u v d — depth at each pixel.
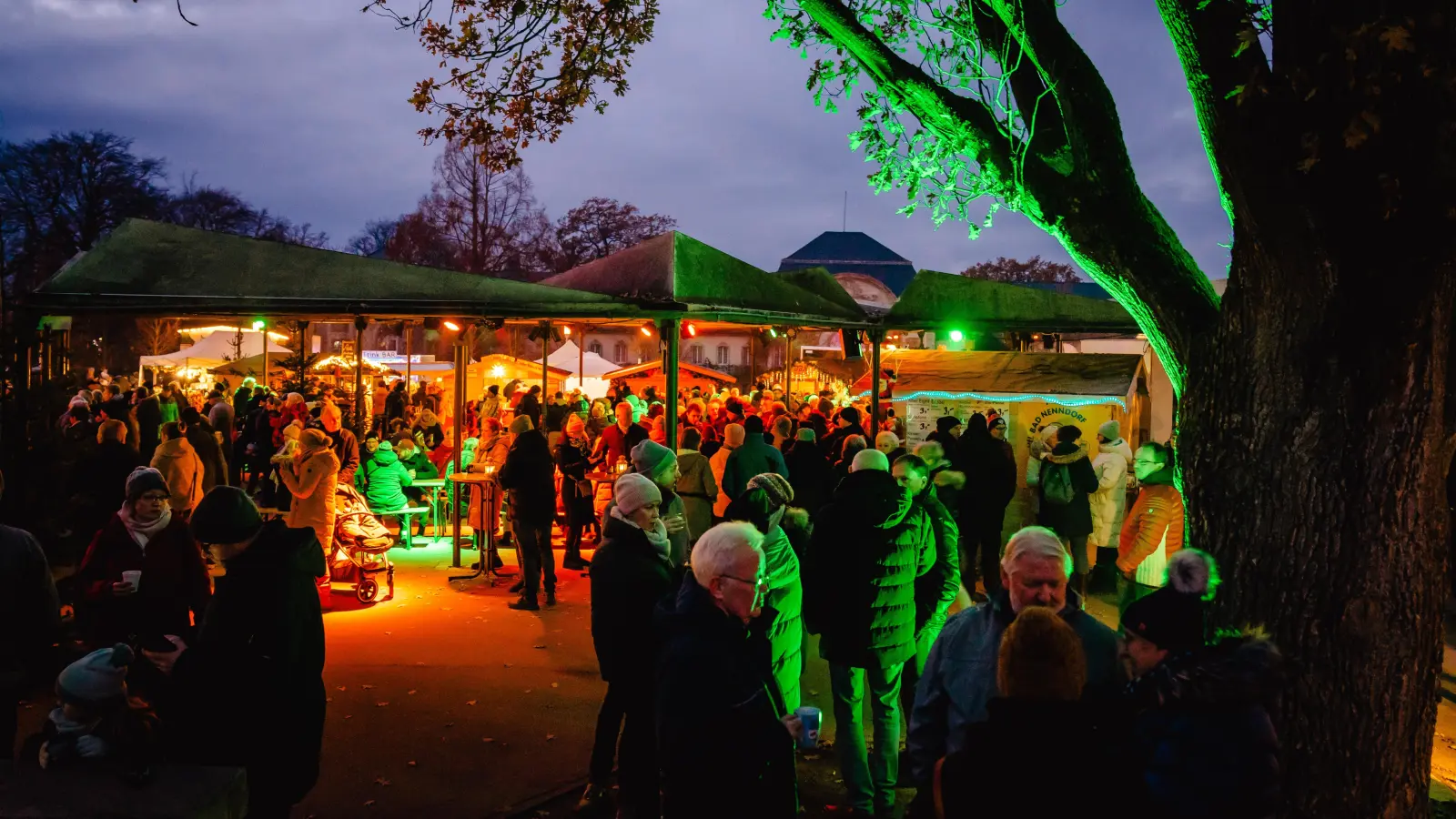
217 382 21.64
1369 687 3.93
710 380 31.31
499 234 60.06
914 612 5.20
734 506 5.29
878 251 94.56
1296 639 4.00
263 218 69.56
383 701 6.93
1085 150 5.04
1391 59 3.58
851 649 5.04
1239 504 4.16
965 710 3.48
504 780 5.62
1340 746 3.95
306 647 3.85
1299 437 4.00
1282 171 3.88
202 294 9.46
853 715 5.15
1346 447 3.94
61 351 11.41
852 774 5.14
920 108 5.68
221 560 3.84
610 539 4.81
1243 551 4.13
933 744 3.58
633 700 4.71
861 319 12.88
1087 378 13.62
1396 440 3.91
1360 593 3.92
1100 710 2.84
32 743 3.11
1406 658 3.96
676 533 6.51
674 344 9.70
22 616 4.25
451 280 9.65
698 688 3.11
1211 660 2.76
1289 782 4.02
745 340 44.53
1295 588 4.00
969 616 3.60
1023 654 2.68
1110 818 2.54
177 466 9.31
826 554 5.07
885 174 6.51
